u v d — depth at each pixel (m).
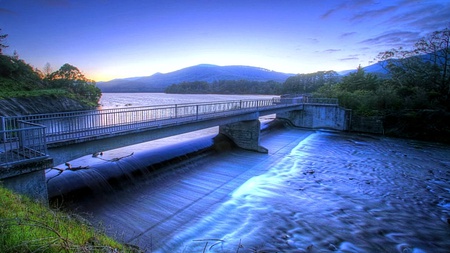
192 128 21.25
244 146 29.61
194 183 18.53
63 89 94.00
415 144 35.75
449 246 12.19
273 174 21.70
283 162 25.58
